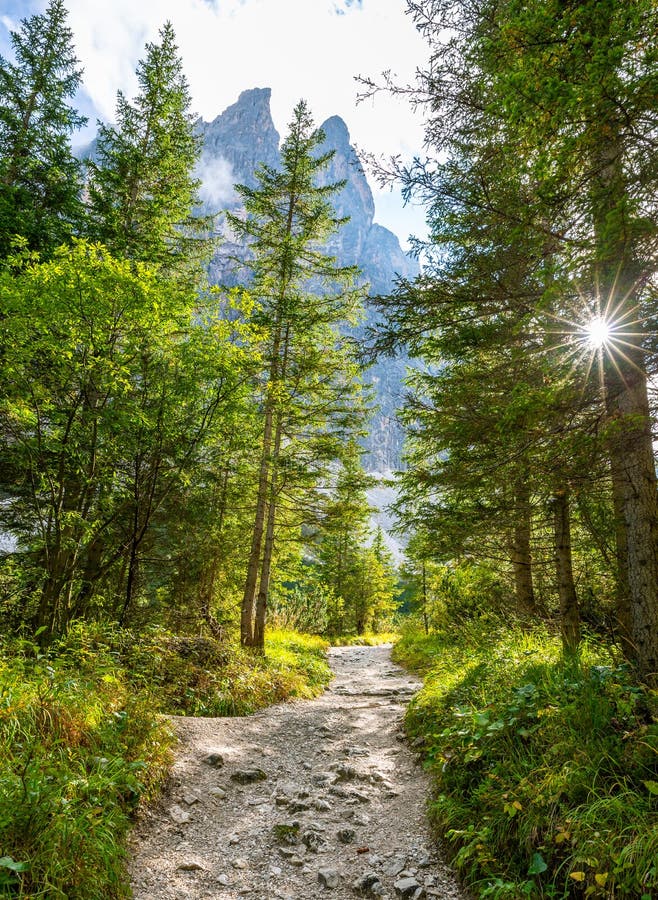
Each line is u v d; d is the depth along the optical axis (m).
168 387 8.77
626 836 3.00
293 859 3.89
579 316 4.34
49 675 5.08
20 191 11.67
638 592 4.54
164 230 13.88
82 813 3.33
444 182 5.77
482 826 3.77
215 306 9.53
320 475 13.68
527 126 3.83
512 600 10.81
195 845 4.02
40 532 9.18
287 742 6.83
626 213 3.34
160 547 11.66
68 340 7.78
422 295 6.21
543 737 4.12
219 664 9.49
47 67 13.02
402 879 3.55
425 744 6.05
